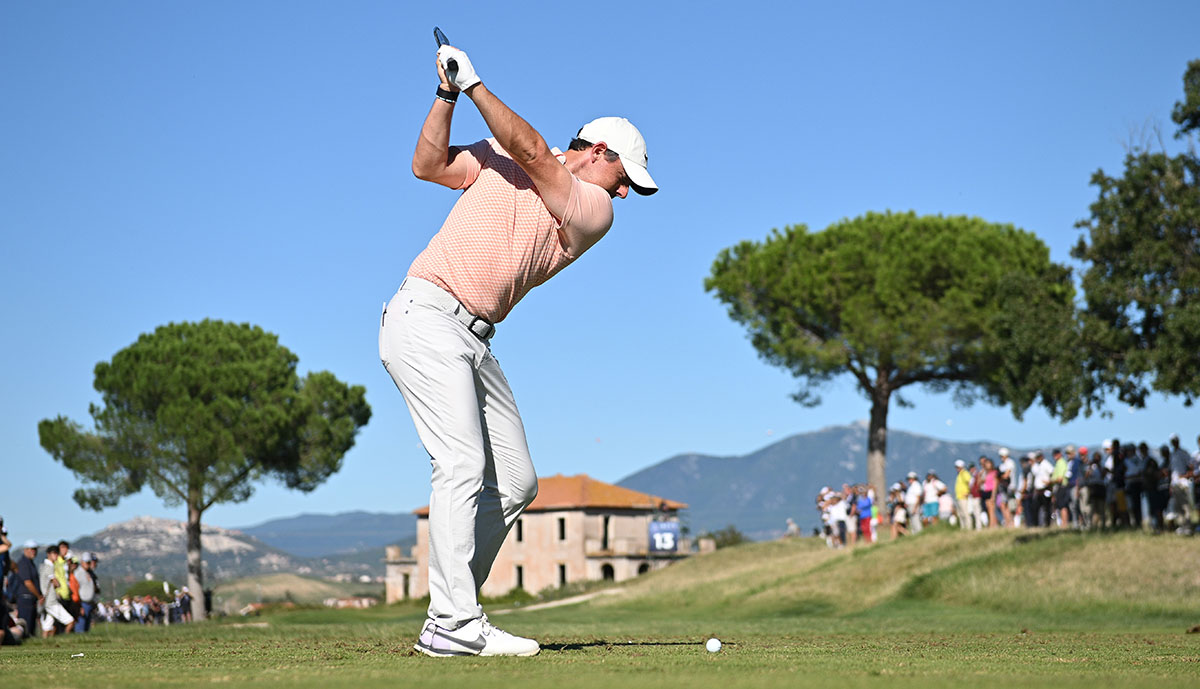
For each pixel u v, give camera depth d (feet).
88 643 18.78
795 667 9.23
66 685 7.41
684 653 11.59
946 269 102.27
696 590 80.38
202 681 7.73
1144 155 62.64
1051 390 68.08
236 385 121.70
